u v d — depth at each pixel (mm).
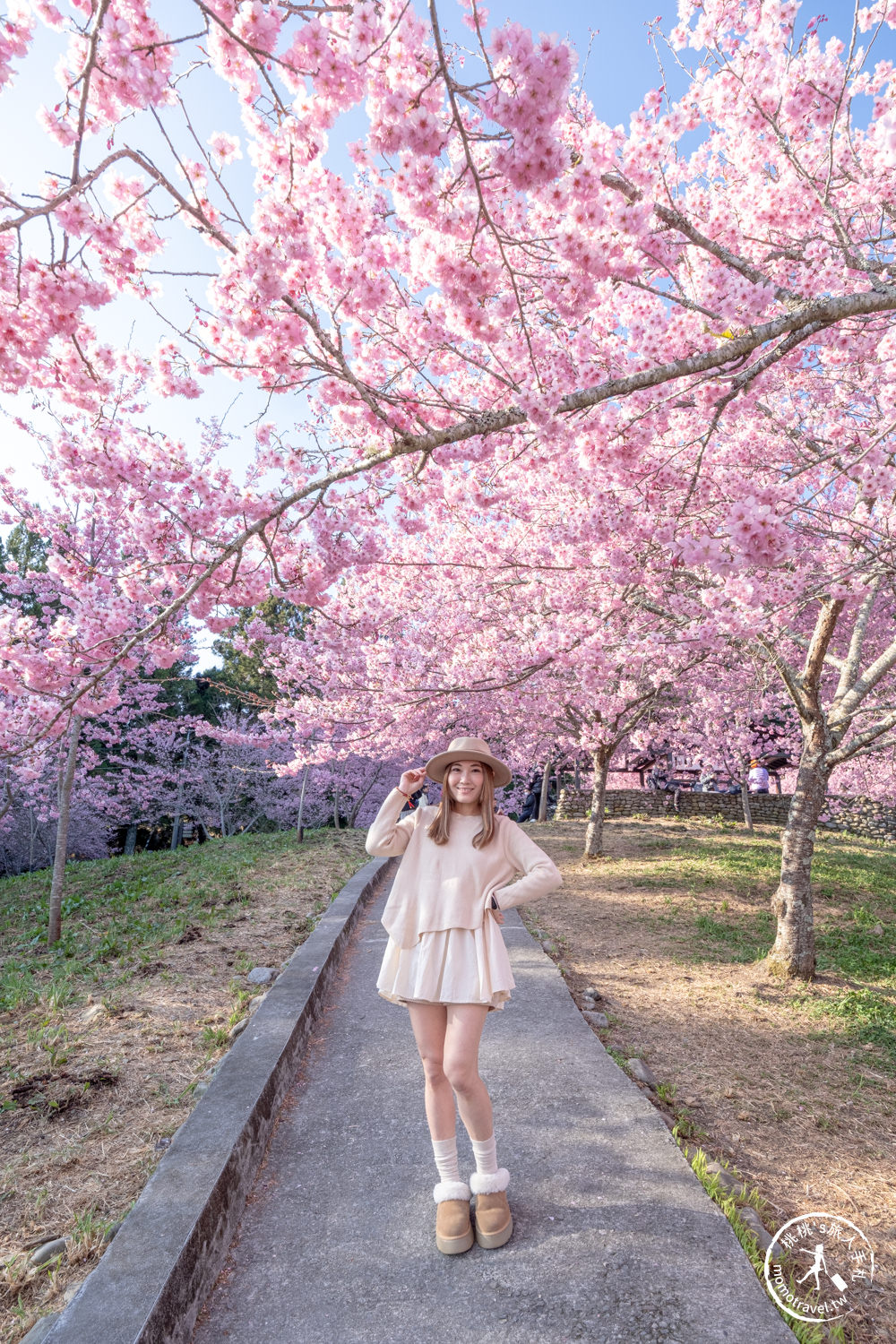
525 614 7859
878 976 6262
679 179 5176
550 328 4395
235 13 2287
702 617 5875
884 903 9227
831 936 7617
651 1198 2607
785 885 6277
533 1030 4344
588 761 20203
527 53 2152
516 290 2822
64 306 2697
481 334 3105
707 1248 2336
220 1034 4219
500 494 5121
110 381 3398
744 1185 2988
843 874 10961
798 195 4148
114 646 3729
